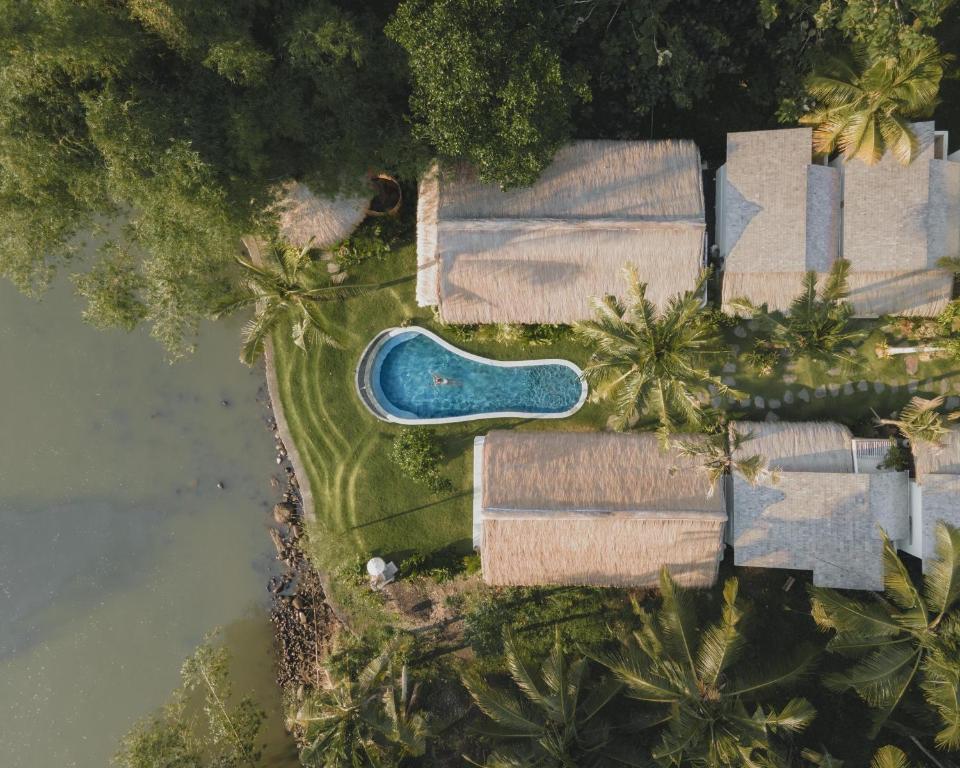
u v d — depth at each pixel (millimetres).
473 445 24547
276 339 25469
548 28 19734
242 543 26172
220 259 19828
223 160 18172
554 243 21547
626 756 19984
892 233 21484
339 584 25375
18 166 16844
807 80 20203
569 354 24281
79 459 26375
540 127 19125
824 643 23469
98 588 26391
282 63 19344
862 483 21250
